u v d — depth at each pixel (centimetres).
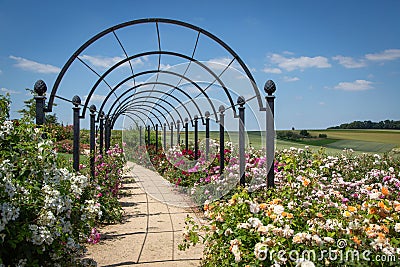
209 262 300
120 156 752
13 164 235
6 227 205
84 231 299
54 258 247
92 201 308
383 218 255
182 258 360
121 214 556
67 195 261
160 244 410
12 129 247
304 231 247
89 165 580
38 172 250
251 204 285
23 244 223
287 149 626
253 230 255
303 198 329
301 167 523
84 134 1372
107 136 873
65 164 368
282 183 430
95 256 368
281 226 251
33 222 232
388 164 565
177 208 622
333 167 540
